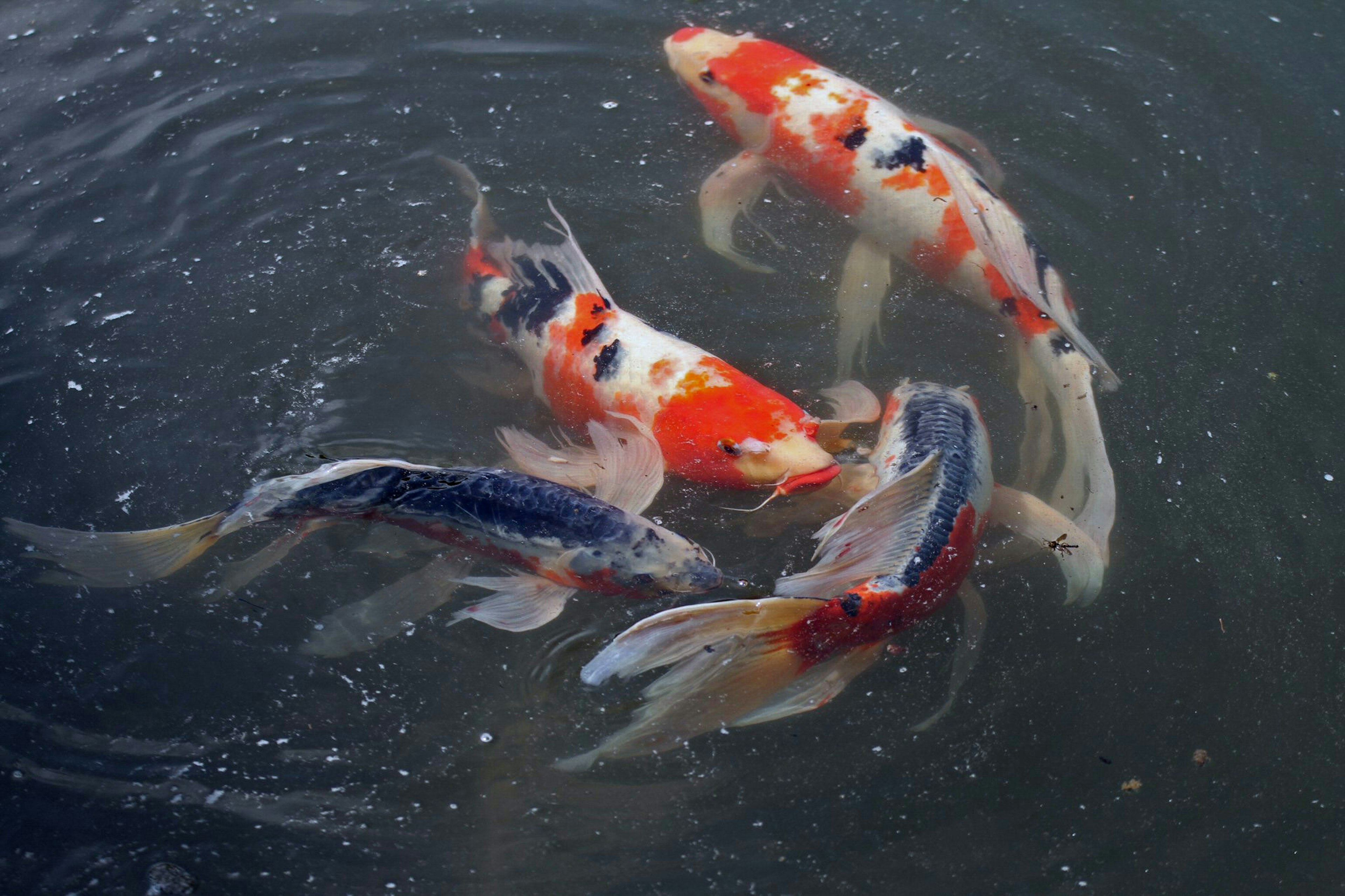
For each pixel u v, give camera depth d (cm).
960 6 246
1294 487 207
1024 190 228
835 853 191
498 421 212
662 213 226
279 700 197
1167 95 236
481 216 223
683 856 191
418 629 199
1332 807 193
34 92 238
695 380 206
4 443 210
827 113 226
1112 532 204
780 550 203
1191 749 195
